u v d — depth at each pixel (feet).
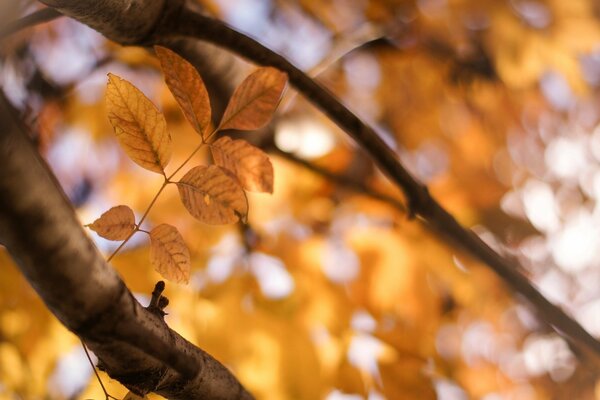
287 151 5.24
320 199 5.59
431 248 5.69
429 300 5.57
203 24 3.34
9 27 3.05
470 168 6.91
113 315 2.68
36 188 2.50
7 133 2.45
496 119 7.11
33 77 5.55
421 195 3.92
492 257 4.28
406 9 6.41
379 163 3.79
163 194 5.21
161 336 2.77
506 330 6.45
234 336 4.85
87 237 2.61
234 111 2.81
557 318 4.50
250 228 5.33
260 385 4.83
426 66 6.71
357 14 6.40
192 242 5.14
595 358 4.64
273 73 2.80
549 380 6.82
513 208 6.93
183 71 2.78
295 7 6.40
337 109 3.62
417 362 5.25
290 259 5.32
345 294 5.39
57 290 2.61
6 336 4.80
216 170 2.77
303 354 4.89
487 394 6.51
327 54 5.57
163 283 2.80
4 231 2.52
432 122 6.86
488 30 6.64
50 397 4.74
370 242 5.62
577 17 6.64
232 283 5.05
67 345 4.87
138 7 3.17
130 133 2.75
